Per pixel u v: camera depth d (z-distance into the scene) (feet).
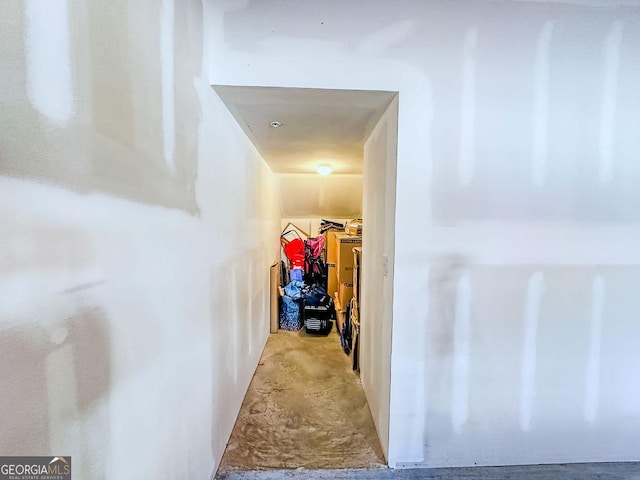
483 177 5.06
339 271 11.43
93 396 2.27
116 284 2.52
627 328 5.37
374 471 5.24
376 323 6.41
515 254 5.17
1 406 1.62
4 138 1.59
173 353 3.56
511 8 4.89
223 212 5.45
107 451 2.43
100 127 2.30
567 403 5.41
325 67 4.79
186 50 3.86
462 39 4.89
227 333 5.75
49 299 1.88
